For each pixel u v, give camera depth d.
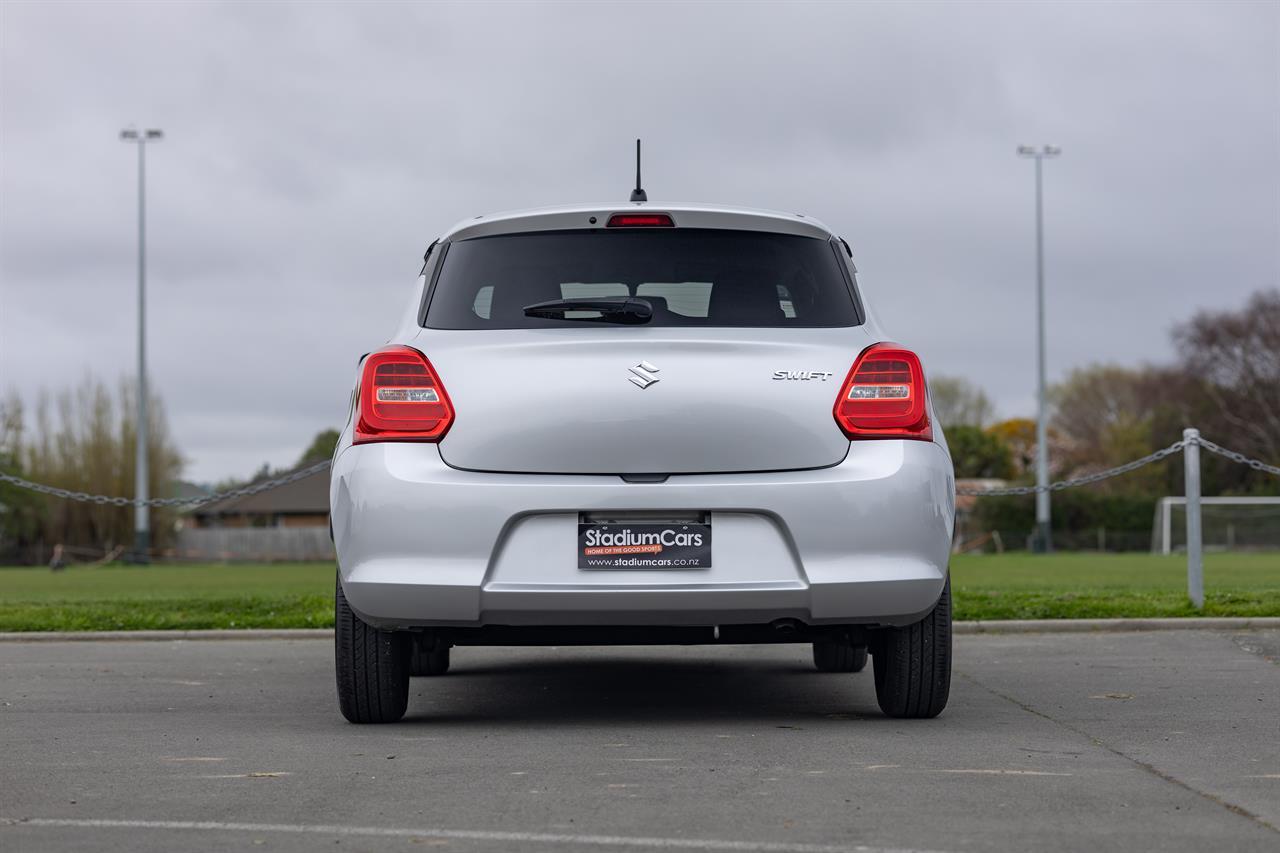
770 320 4.51
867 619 4.38
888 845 3.04
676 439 4.35
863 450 4.41
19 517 60.75
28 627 8.88
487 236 4.70
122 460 61.50
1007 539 51.19
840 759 4.09
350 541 4.42
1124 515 51.53
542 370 4.39
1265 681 6.05
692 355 4.39
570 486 4.32
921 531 4.39
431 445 4.40
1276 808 3.41
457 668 7.01
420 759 4.14
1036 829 3.18
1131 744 4.38
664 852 2.99
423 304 4.62
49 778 3.88
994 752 4.22
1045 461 42.84
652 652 7.80
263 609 9.72
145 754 4.29
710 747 4.33
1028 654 7.23
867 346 4.48
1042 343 43.75
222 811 3.42
